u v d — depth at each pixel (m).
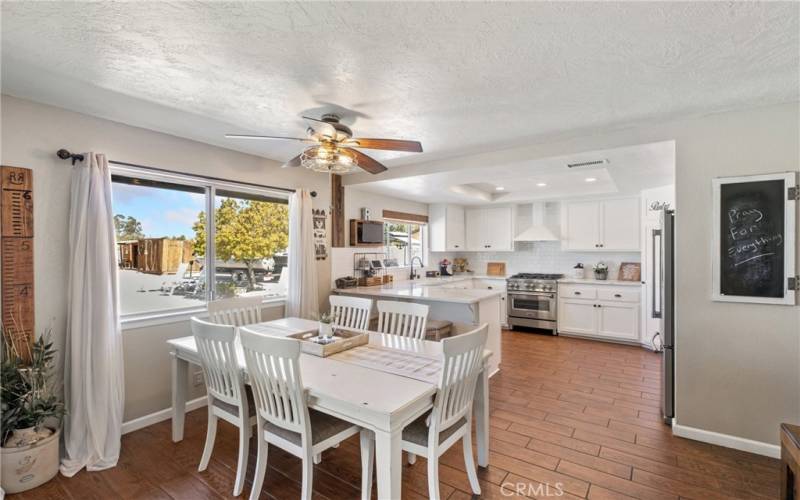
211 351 2.17
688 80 2.08
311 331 2.80
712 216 2.56
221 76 2.03
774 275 2.39
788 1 1.40
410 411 1.67
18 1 1.38
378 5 1.42
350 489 2.14
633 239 5.43
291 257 3.95
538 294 5.81
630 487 2.11
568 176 4.64
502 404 3.21
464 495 2.05
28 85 2.15
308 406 1.83
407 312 2.97
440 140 3.18
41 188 2.39
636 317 5.06
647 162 3.38
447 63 1.89
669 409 2.83
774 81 2.09
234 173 3.52
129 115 2.62
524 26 1.57
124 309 2.86
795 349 2.36
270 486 2.17
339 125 2.53
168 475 2.28
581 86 2.16
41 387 2.25
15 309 2.26
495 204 6.63
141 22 1.54
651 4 1.42
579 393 3.44
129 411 2.82
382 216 5.47
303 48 1.75
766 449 2.42
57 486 2.17
